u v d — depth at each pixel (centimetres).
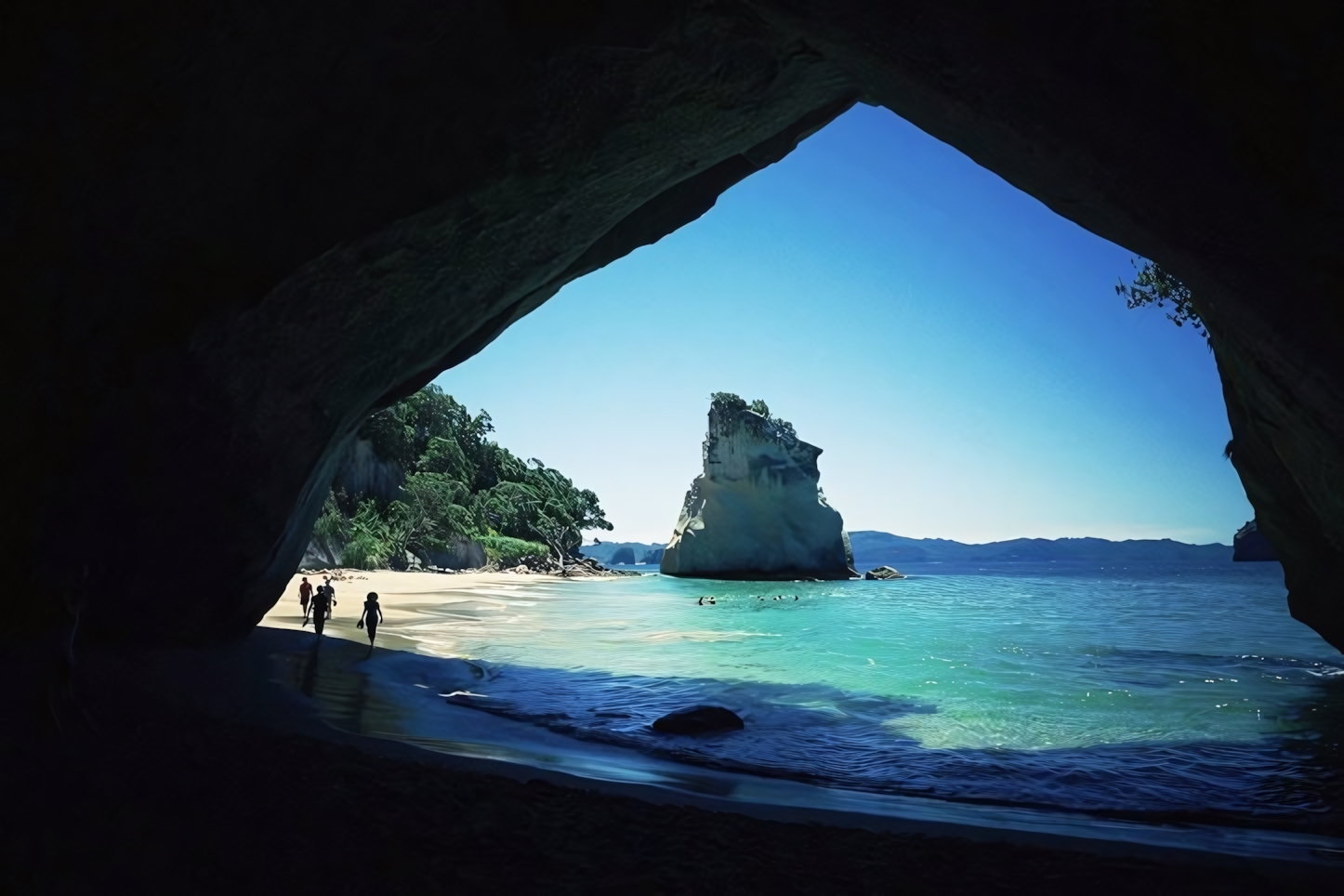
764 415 8000
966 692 1584
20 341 1049
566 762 968
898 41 937
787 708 1408
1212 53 738
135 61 1020
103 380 1118
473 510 8475
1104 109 815
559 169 1190
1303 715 1375
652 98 1159
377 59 1108
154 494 1229
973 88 910
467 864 573
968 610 4059
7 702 813
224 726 895
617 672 1811
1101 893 583
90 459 1147
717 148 1295
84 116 1016
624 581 7506
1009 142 935
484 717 1279
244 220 1127
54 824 546
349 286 1205
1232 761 1061
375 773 763
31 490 1103
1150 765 1038
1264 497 1372
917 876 606
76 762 671
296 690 1292
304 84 1100
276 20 1059
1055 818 812
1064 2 803
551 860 595
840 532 7800
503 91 1129
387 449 7294
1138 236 906
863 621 3312
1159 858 646
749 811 741
